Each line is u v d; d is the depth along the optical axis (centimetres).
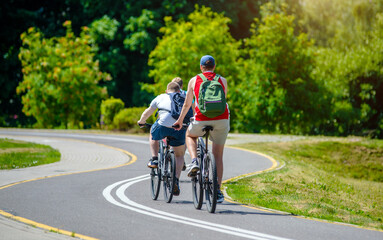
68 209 1521
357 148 4134
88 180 2148
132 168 2603
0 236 1168
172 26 6069
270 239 1194
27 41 6562
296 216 1511
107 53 7544
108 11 7906
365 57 6369
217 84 1438
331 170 3706
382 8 7075
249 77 6022
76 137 4556
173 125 1541
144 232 1246
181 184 2084
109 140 4259
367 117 6272
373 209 2170
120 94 8269
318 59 6456
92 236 1206
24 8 8450
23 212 1472
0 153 3197
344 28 7706
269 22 6028
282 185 2269
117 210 1516
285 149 3997
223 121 1455
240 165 2784
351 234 1281
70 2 8231
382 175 3741
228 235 1223
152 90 5991
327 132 6469
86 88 6344
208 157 1492
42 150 3453
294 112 5909
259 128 5997
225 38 6053
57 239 1148
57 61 6431
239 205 1669
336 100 6153
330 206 1953
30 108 6625
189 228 1292
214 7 7819
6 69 7744
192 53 5741
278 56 5916
